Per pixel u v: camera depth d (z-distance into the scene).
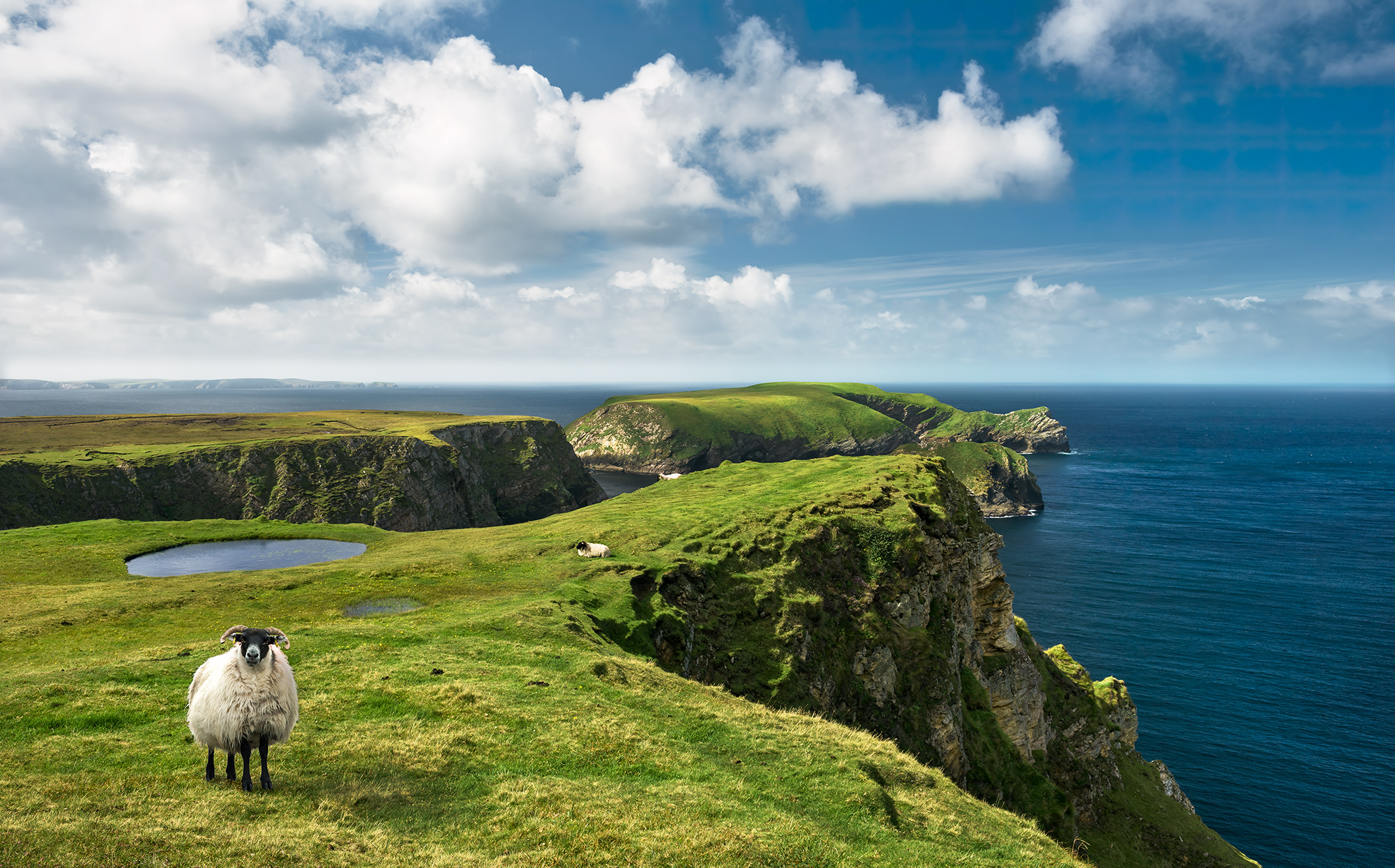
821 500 49.12
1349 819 54.97
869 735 23.00
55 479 115.00
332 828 11.66
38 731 14.63
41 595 31.84
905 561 44.38
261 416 195.75
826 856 13.77
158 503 121.69
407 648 22.53
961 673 44.28
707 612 37.03
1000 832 17.61
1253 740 64.94
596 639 27.02
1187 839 46.97
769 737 19.66
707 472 72.38
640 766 16.34
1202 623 92.25
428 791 13.73
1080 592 104.88
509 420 194.88
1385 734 65.94
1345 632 89.12
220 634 26.58
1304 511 168.00
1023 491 169.25
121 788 12.23
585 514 57.03
